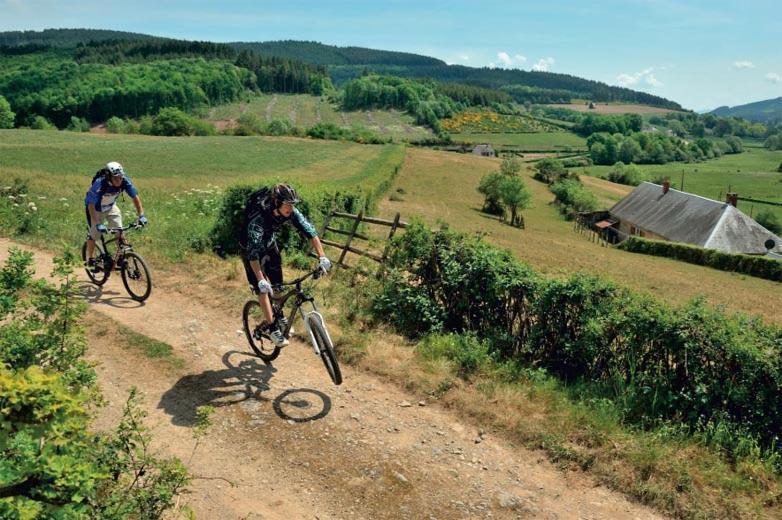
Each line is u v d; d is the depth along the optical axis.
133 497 3.37
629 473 4.80
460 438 5.31
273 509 4.17
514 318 7.42
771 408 5.43
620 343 6.44
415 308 7.87
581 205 81.88
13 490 2.46
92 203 8.30
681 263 47.56
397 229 10.56
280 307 6.16
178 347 6.79
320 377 6.34
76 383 3.97
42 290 4.77
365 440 5.14
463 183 90.81
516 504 4.43
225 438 5.01
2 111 132.00
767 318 24.77
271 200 5.76
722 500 4.52
